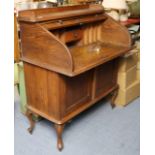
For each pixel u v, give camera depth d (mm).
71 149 2000
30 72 1984
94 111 2582
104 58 1956
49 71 1805
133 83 2756
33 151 1974
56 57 1714
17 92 2883
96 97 2285
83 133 2213
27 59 1933
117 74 2582
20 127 2285
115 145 2059
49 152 1965
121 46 2338
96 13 2268
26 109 2229
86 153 1958
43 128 2271
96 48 2236
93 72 2133
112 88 2510
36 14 1782
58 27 1854
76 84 1979
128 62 2562
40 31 1739
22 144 2055
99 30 2480
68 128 2277
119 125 2342
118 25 2336
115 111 2592
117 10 2707
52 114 1941
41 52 1811
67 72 1650
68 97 1934
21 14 1831
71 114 1999
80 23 2047
